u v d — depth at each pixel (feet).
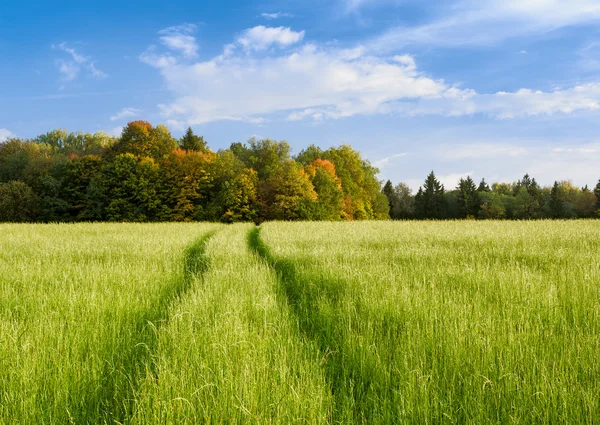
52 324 14.58
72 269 27.81
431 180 297.94
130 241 51.96
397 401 9.93
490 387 9.99
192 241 56.08
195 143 204.85
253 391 9.68
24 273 25.31
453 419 9.11
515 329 13.55
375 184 233.55
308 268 29.81
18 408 9.65
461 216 282.36
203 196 159.74
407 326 14.38
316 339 14.69
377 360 12.01
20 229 80.48
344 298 19.19
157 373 10.97
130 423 8.77
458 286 21.16
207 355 11.80
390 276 23.06
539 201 280.92
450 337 12.75
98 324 15.28
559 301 16.98
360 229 72.64
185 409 9.15
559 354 11.78
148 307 18.75
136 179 150.92
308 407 9.29
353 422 9.43
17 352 11.93
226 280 24.23
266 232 69.46
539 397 9.22
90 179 156.87
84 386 10.85
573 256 30.60
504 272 23.49
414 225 84.79
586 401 9.11
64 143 271.90
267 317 16.28
